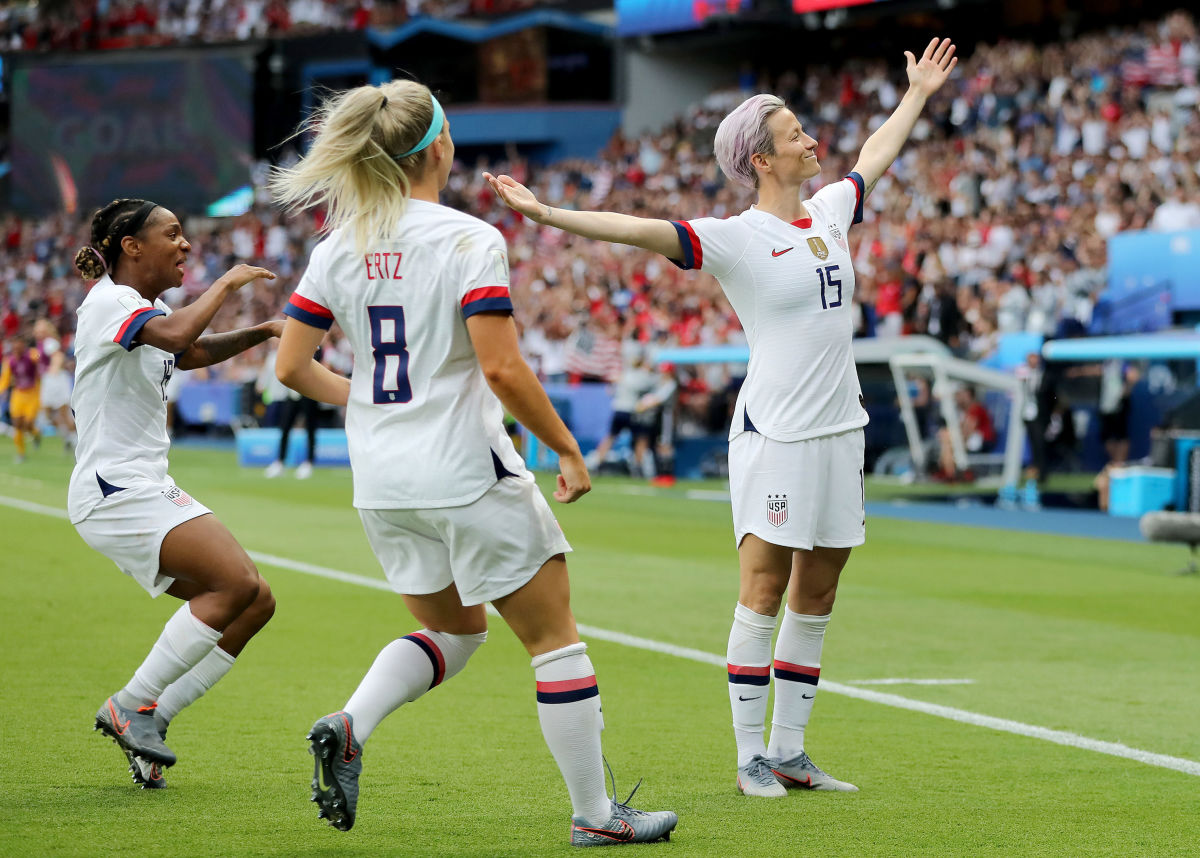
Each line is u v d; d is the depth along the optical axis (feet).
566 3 450.71
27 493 197.36
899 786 57.26
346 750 45.75
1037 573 132.26
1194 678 82.33
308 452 238.89
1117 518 188.65
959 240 286.87
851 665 85.66
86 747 60.80
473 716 69.05
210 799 52.85
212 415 359.25
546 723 47.11
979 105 344.69
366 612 102.37
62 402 291.58
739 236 55.62
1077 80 333.01
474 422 46.03
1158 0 371.56
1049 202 298.97
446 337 45.73
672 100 442.91
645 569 130.82
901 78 377.09
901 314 266.36
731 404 262.06
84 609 100.48
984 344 234.99
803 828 50.52
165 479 56.39
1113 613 107.76
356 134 45.78
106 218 55.72
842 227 58.39
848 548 57.47
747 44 433.07
